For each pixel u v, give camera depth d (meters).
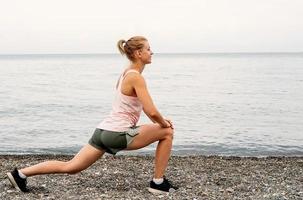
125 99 5.16
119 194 5.71
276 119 21.23
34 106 28.17
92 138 5.32
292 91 38.88
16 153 12.97
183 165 8.62
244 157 10.90
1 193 5.62
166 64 172.12
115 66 149.12
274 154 12.98
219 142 15.07
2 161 9.45
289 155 12.77
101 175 7.06
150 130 5.32
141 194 5.70
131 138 5.18
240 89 42.09
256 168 8.27
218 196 5.72
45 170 5.50
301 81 53.47
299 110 24.94
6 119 21.67
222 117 22.17
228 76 69.88
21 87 47.38
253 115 22.88
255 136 16.39
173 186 6.06
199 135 16.55
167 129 5.46
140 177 6.92
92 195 5.67
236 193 5.95
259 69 99.44
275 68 104.56
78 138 16.11
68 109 26.38
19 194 5.61
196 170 7.80
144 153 12.14
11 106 28.20
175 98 33.50
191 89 43.06
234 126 18.98
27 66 149.75
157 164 5.63
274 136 16.39
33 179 6.61
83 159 5.32
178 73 85.81
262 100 31.12
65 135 16.78
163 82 55.78
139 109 5.28
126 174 7.17
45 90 42.97
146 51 5.23
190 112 24.47
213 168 8.16
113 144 5.18
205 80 59.53
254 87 44.50
